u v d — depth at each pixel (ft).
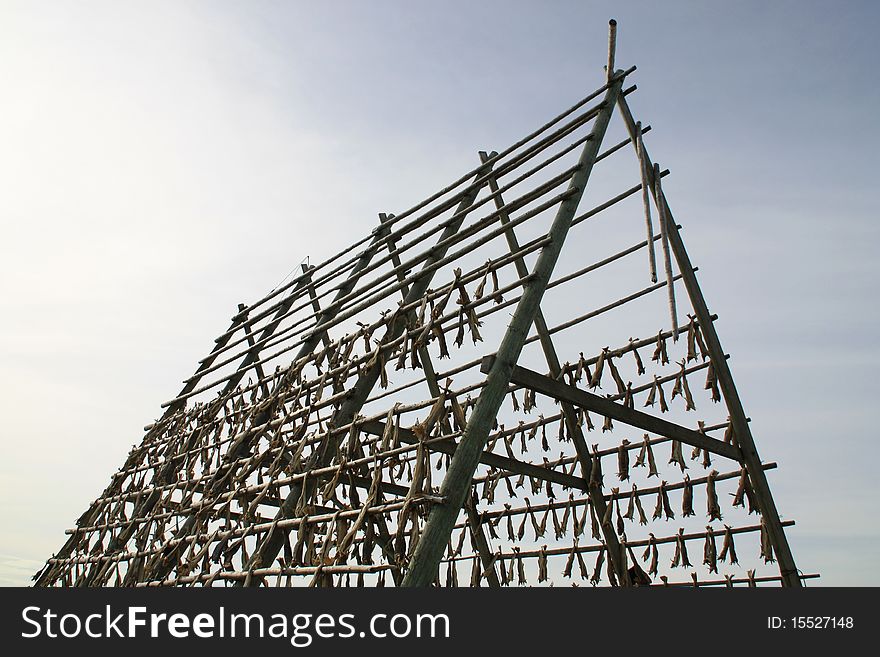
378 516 15.12
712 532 19.88
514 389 24.03
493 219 19.19
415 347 16.65
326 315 23.06
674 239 20.16
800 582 18.89
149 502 23.79
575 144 19.15
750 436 19.92
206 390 26.66
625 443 21.43
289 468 17.88
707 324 19.92
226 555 18.16
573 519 22.07
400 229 23.97
